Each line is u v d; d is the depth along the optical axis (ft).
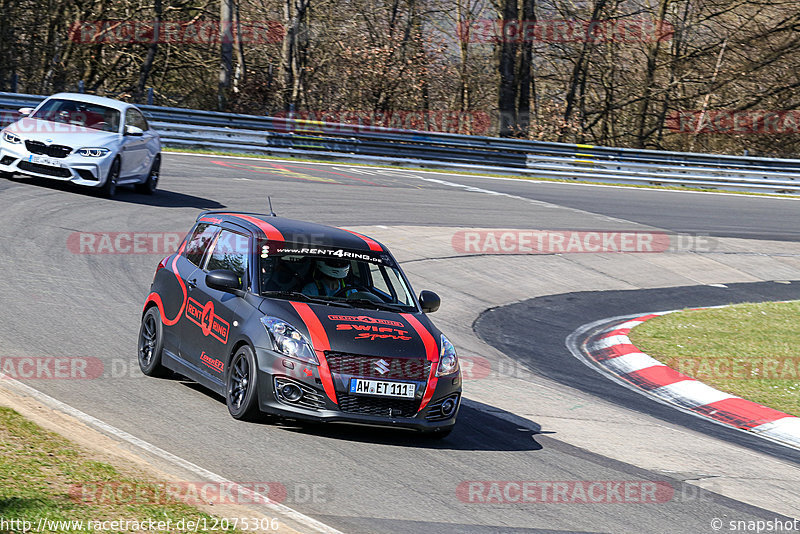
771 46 368.48
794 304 146.41
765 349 114.52
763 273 174.19
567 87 401.29
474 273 143.02
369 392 60.95
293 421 64.75
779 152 377.30
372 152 248.73
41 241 116.47
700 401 93.45
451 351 66.28
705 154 276.21
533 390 87.86
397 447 62.34
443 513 50.83
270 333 62.18
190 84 350.84
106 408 61.67
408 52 328.29
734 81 376.07
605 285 151.33
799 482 67.62
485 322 119.24
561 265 157.48
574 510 54.29
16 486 42.42
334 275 69.26
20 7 270.05
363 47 315.58
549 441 70.03
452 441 66.08
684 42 383.24
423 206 188.24
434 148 254.27
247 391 61.93
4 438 48.73
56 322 84.02
